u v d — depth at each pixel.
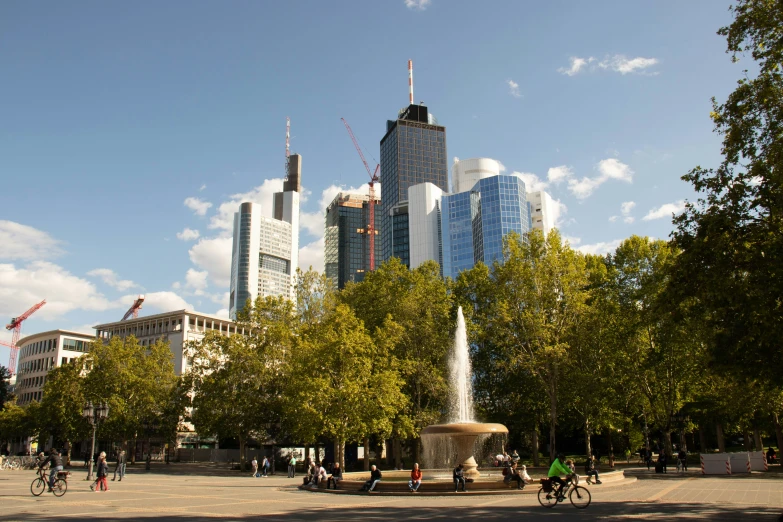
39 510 22.38
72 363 79.44
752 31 22.67
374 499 27.84
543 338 51.47
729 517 18.41
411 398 56.81
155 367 75.94
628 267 55.66
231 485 39.56
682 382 54.47
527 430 57.97
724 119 23.38
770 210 21.05
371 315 59.12
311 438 45.66
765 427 52.72
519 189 180.12
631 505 22.31
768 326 20.05
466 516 19.75
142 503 25.44
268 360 63.88
